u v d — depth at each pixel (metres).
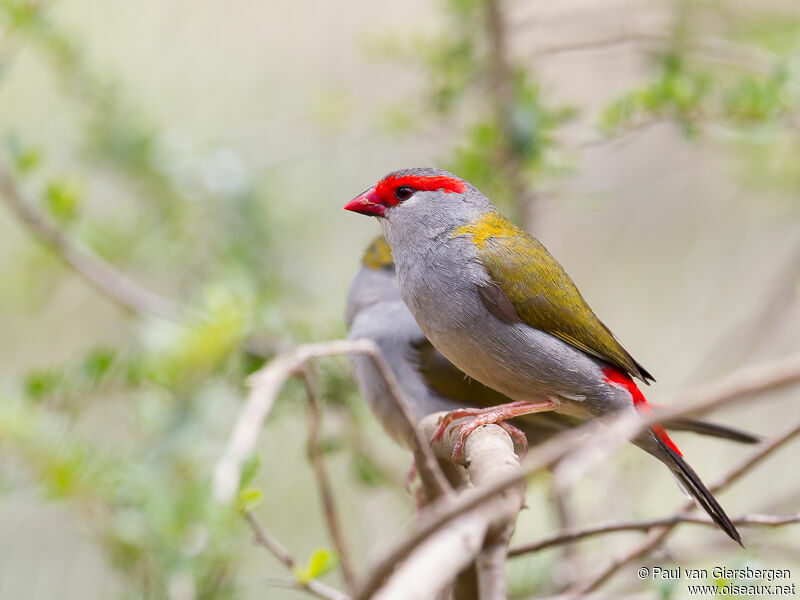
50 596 9.90
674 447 7.00
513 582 9.14
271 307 9.28
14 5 10.06
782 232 12.61
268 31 12.77
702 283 12.62
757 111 9.30
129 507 5.86
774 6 11.12
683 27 10.58
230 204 10.99
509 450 5.72
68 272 10.89
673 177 12.87
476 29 10.85
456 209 7.84
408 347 8.88
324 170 12.60
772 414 11.48
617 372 7.72
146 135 11.05
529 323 7.59
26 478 5.75
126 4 12.70
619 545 9.74
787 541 9.36
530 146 9.72
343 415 10.05
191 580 6.37
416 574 3.69
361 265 9.39
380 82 12.63
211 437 8.23
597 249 12.89
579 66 12.70
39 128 11.99
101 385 7.78
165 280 11.91
